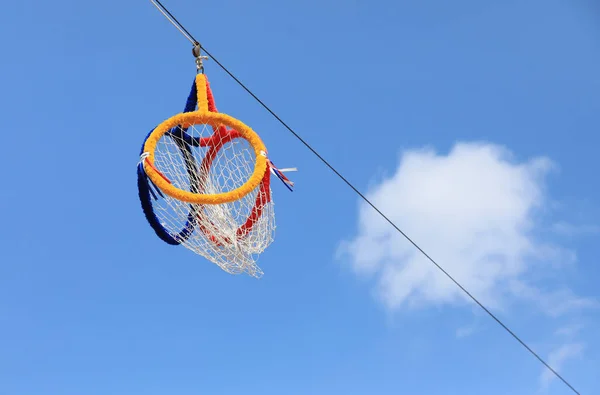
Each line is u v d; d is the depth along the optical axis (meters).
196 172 8.88
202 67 8.98
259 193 8.76
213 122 8.62
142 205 8.40
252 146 8.70
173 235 8.62
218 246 8.73
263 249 8.84
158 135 8.48
